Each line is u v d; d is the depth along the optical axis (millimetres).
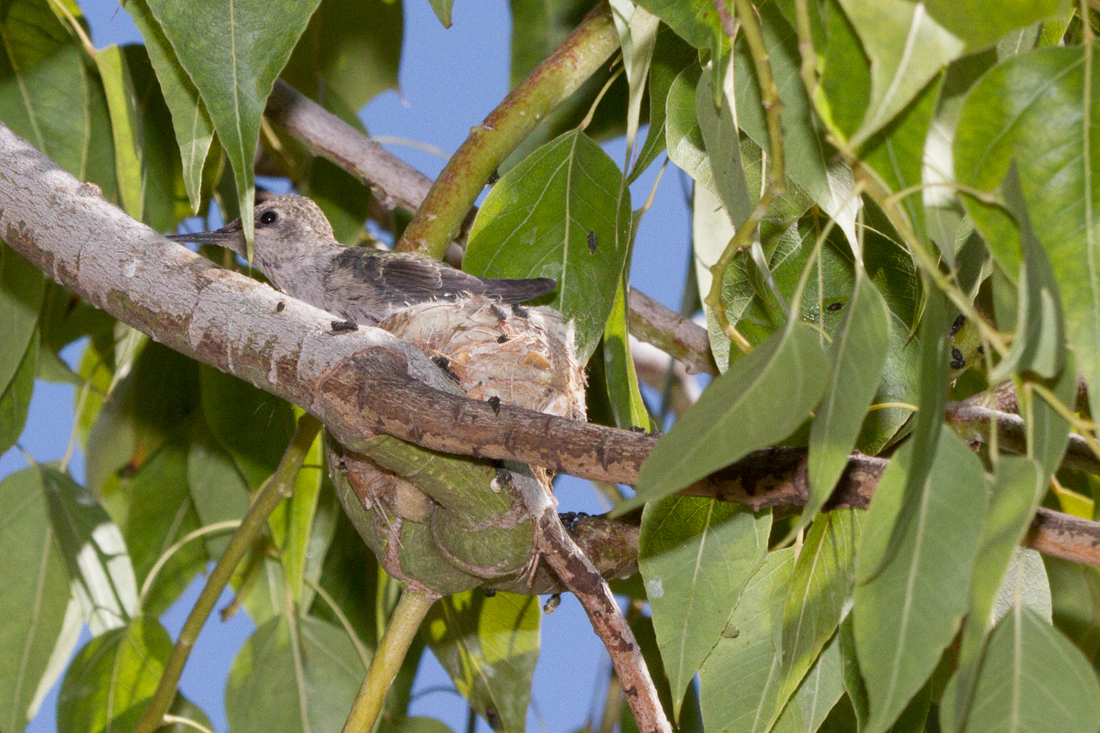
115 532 7223
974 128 2971
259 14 3646
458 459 4258
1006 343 2518
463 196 6062
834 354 2758
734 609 5105
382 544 5199
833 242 5125
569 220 5770
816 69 2887
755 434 2504
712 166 4184
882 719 2715
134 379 8602
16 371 6656
